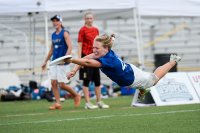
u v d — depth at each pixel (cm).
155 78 2108
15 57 6109
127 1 4050
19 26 6197
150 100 3341
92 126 2194
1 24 5716
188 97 3312
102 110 3020
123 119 2441
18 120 2564
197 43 7069
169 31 7088
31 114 2925
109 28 6831
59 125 2264
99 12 5022
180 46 6975
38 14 4747
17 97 4603
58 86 3597
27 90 4675
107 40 1975
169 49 6900
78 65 1922
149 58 6662
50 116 2741
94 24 6662
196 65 6925
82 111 3002
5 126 2284
